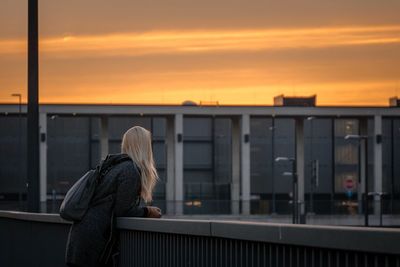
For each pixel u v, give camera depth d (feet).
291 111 284.41
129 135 23.15
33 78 55.52
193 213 259.19
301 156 290.15
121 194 22.49
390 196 339.57
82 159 323.98
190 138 326.65
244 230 17.92
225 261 19.44
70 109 274.16
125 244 26.89
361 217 266.77
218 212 260.42
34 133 56.03
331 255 15.01
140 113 275.80
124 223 25.21
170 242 22.84
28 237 41.39
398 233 12.83
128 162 22.74
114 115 278.46
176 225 21.63
